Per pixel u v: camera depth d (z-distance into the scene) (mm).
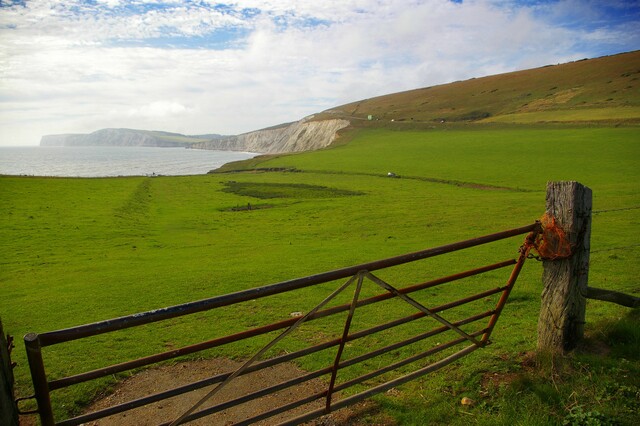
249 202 49562
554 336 5711
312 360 7086
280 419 5277
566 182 5457
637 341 5750
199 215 40938
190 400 6008
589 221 5590
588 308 8445
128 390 6516
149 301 11953
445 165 76812
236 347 7914
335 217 35531
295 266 16125
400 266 14953
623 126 96375
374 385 5977
